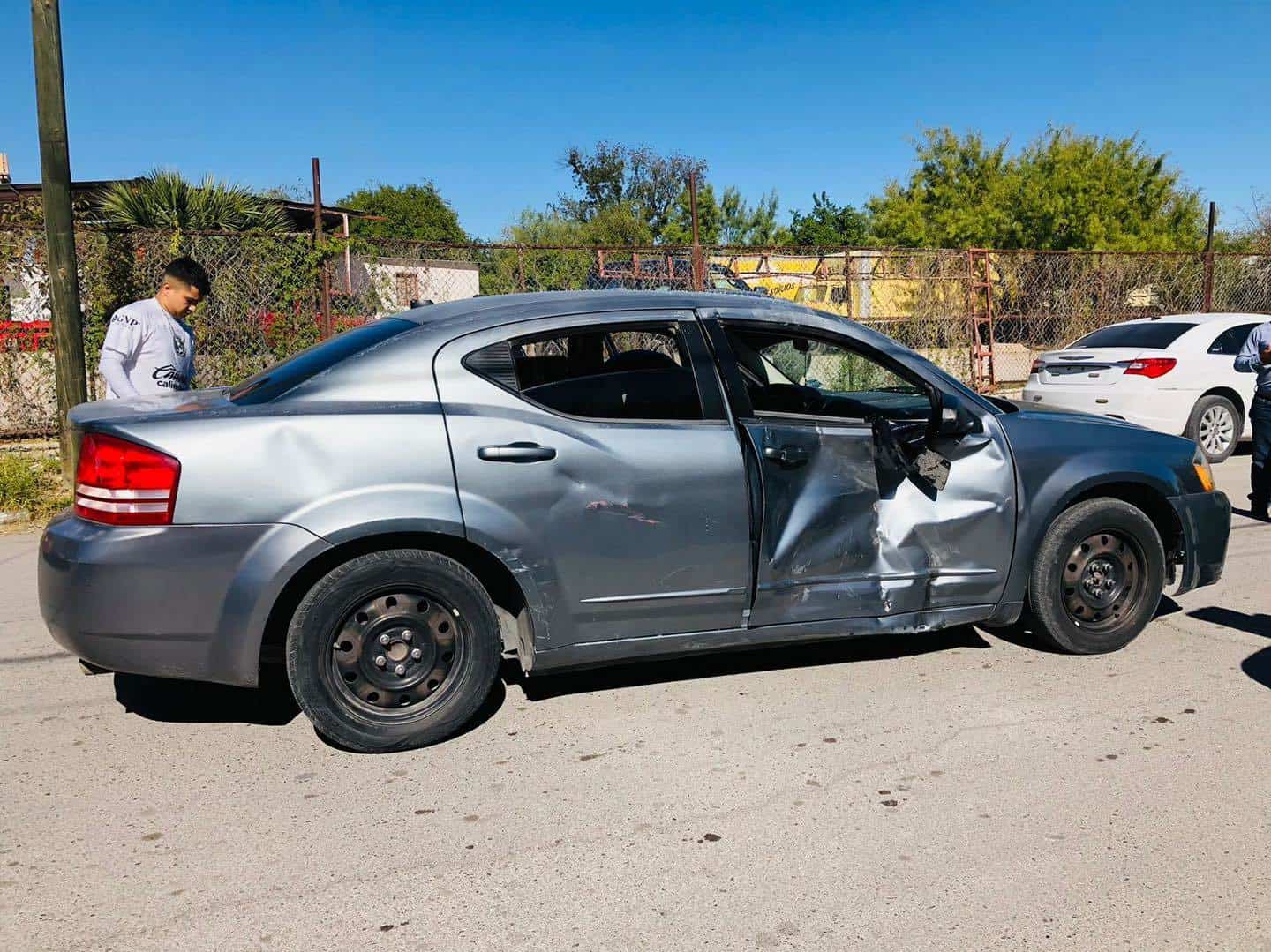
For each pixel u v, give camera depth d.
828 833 3.04
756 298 4.15
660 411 3.80
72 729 3.85
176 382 5.61
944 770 3.44
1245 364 7.48
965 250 14.70
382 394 3.55
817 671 4.39
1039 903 2.66
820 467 3.96
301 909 2.66
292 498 3.37
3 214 9.89
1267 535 6.98
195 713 4.00
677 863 2.88
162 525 3.29
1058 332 15.52
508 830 3.07
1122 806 3.17
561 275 12.59
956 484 4.17
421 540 3.57
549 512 3.61
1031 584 4.39
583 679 4.31
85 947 2.50
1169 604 5.36
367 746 3.55
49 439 9.91
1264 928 2.55
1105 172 26.94
